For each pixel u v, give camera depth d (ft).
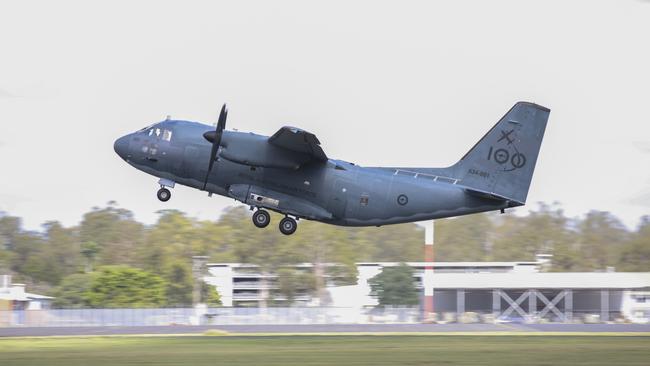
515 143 426.10
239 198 416.05
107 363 355.77
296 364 353.72
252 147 406.41
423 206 419.13
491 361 364.17
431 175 426.51
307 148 401.29
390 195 417.28
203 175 419.33
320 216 416.26
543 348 410.31
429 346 417.69
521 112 426.92
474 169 426.51
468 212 425.28
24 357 376.27
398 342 436.76
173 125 426.10
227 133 408.05
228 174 416.87
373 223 422.41
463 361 364.17
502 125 427.33
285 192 416.26
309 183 414.82
